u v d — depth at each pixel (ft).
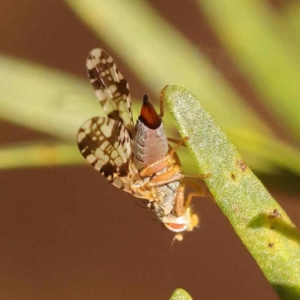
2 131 0.22
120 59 0.21
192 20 0.22
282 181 0.18
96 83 0.18
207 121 0.17
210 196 0.18
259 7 0.20
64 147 0.19
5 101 0.20
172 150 0.18
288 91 0.19
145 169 0.18
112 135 0.18
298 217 0.21
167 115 0.20
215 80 0.20
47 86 0.20
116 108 0.18
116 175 0.18
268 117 0.19
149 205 0.18
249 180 0.17
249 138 0.19
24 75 0.20
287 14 0.20
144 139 0.17
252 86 0.19
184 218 0.18
